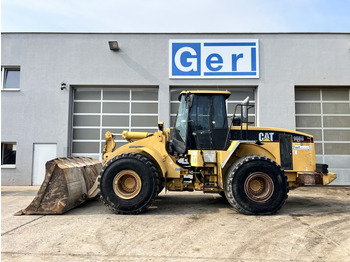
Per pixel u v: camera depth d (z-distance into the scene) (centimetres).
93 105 1116
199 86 1105
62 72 1088
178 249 352
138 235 407
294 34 1091
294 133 615
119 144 1100
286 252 345
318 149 1102
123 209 527
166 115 1077
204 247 360
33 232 420
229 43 1083
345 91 1121
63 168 541
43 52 1093
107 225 457
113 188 532
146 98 1118
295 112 1115
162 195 785
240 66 1078
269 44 1088
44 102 1077
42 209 530
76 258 323
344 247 363
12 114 1073
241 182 528
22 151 1060
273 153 602
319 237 403
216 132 596
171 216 521
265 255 335
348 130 1109
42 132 1067
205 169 565
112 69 1091
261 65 1084
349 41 1088
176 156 611
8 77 1114
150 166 542
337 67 1083
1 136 1063
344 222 487
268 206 527
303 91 1123
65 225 457
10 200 717
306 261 318
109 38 1099
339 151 1098
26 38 1096
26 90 1081
